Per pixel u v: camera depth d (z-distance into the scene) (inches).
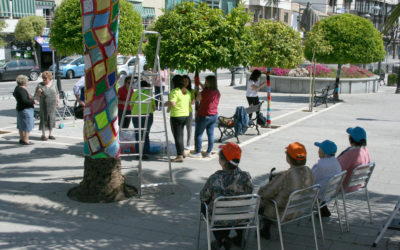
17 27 1290.6
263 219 194.2
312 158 362.0
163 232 203.8
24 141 388.5
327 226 215.8
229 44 320.8
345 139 441.7
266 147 400.5
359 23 703.1
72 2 478.6
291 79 933.8
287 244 193.0
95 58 234.2
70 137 425.7
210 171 313.9
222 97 820.6
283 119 573.9
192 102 353.1
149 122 343.6
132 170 309.4
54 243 187.0
